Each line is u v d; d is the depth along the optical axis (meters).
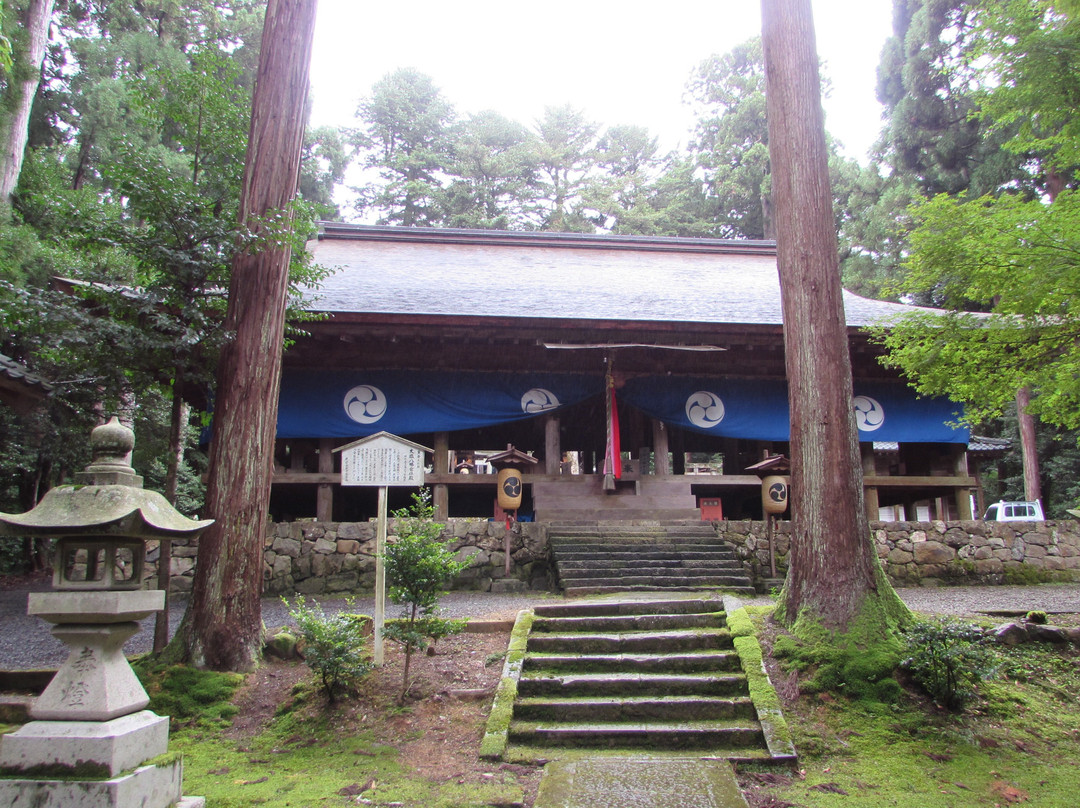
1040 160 17.67
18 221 10.87
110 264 9.56
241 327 6.28
